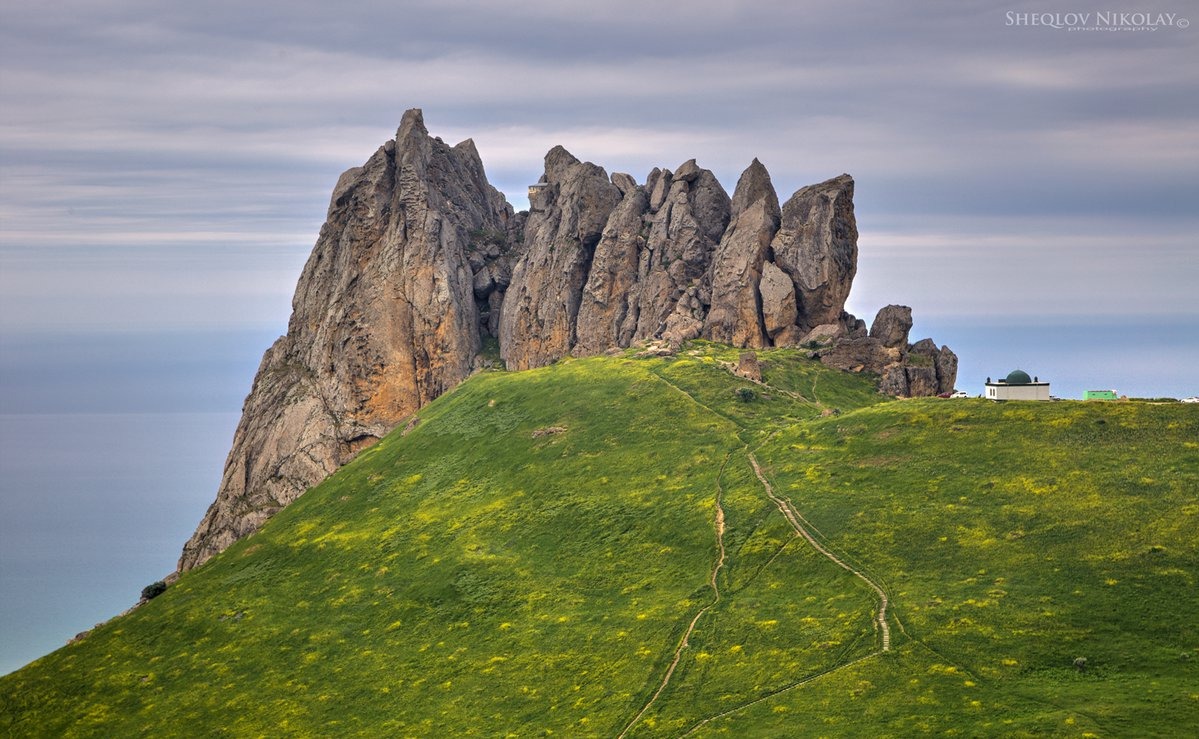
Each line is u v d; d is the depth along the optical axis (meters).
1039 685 179.00
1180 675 175.50
